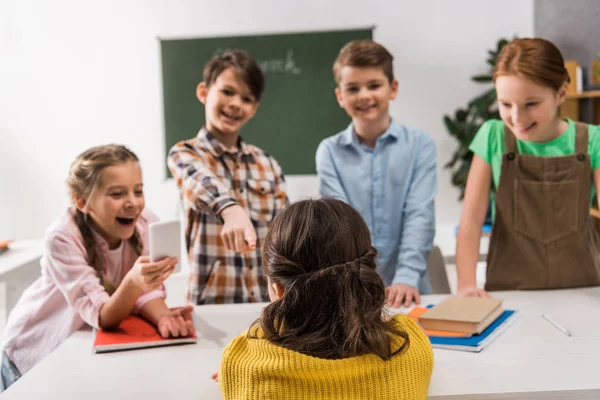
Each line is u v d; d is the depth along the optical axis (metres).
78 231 1.55
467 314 1.38
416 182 1.97
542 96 1.52
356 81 1.89
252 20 4.25
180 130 4.33
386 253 2.00
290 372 0.91
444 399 1.08
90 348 1.39
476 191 1.79
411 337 1.03
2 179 4.41
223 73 1.95
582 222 1.72
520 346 1.31
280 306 0.94
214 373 1.22
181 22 4.27
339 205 0.97
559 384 1.11
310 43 4.23
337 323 0.91
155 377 1.21
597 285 1.78
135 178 1.51
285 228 0.96
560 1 3.62
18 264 2.43
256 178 2.08
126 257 1.63
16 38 4.31
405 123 4.29
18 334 1.60
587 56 3.35
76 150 4.38
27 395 1.13
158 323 1.47
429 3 4.19
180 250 1.43
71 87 4.34
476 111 4.00
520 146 1.73
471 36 4.20
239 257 1.99
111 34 4.29
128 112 4.34
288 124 4.30
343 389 0.91
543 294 1.71
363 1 4.20
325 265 0.93
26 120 4.37
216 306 1.70
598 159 1.68
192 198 1.72
